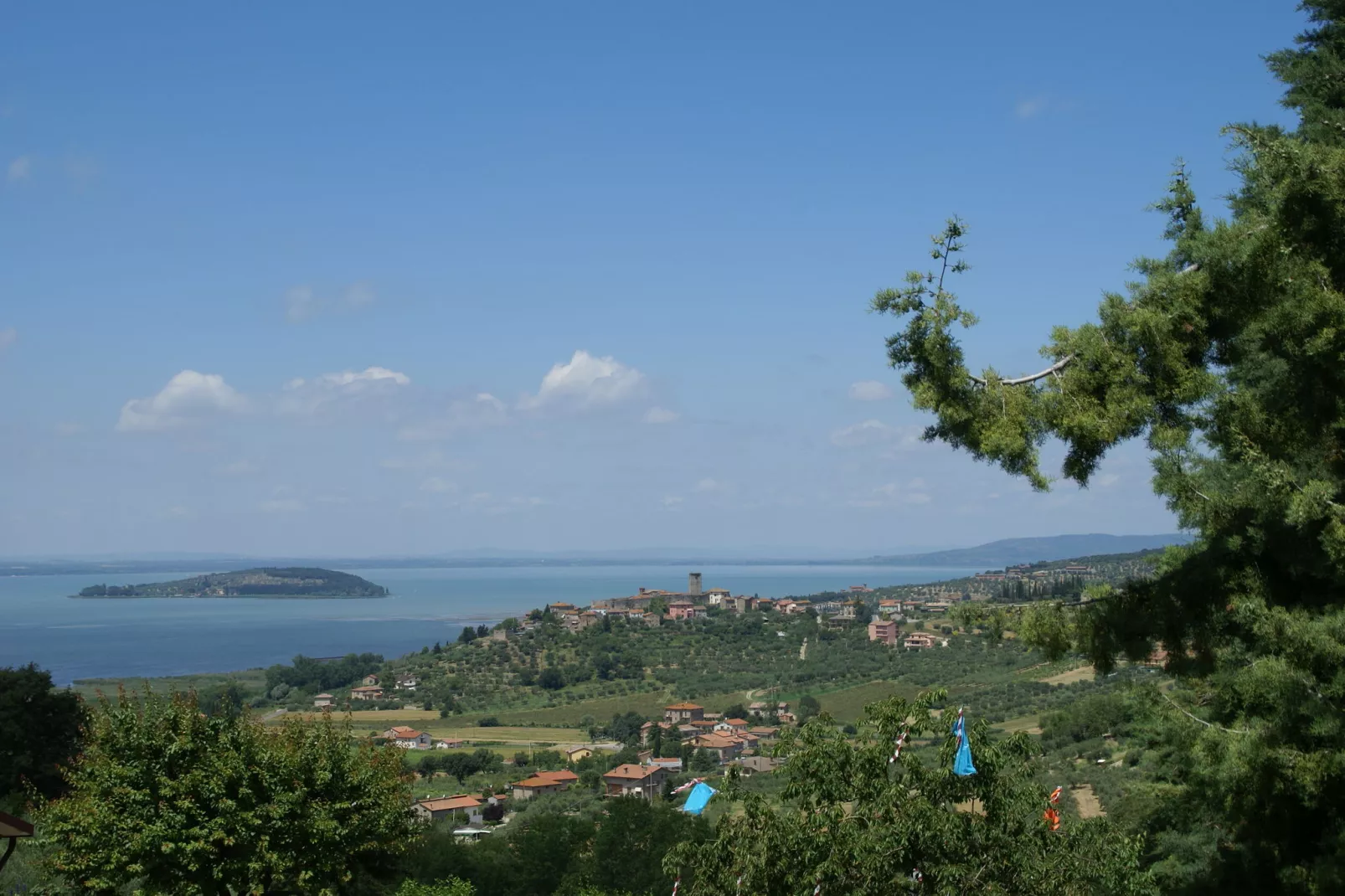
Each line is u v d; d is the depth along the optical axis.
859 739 12.12
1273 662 11.73
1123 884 11.16
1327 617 12.03
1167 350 12.06
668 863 12.20
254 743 14.48
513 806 71.12
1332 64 18.36
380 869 16.91
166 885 13.53
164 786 13.51
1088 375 12.30
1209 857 18.98
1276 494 11.95
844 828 11.07
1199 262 12.51
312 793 14.53
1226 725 15.05
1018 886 10.75
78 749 35.22
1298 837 14.62
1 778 33.16
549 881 27.19
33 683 36.66
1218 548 14.05
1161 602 13.98
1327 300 11.15
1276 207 11.56
